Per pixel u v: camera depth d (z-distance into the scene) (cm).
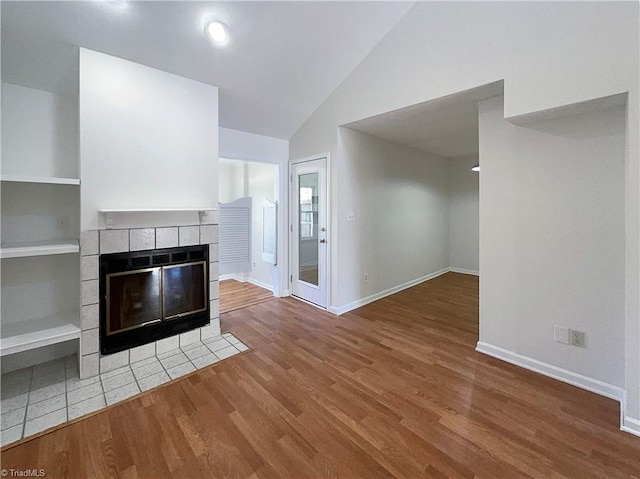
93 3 195
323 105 357
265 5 228
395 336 297
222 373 230
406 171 468
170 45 237
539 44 193
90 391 206
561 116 206
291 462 149
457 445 159
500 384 214
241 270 495
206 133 283
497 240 245
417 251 507
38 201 241
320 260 382
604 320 200
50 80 234
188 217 274
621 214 191
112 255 233
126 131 237
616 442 160
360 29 271
